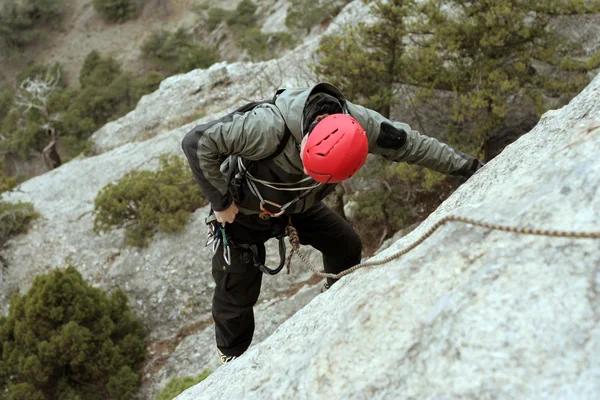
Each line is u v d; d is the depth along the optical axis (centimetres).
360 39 1056
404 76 1008
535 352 152
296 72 1617
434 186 1039
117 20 4816
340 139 229
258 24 4028
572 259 163
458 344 165
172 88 2180
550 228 173
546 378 147
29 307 1088
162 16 4738
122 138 2142
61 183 1727
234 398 219
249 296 328
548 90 928
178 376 1057
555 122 252
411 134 270
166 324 1180
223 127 248
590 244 162
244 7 4116
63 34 4831
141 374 1107
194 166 256
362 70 987
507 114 1001
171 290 1199
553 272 164
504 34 897
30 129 2844
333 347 196
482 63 925
